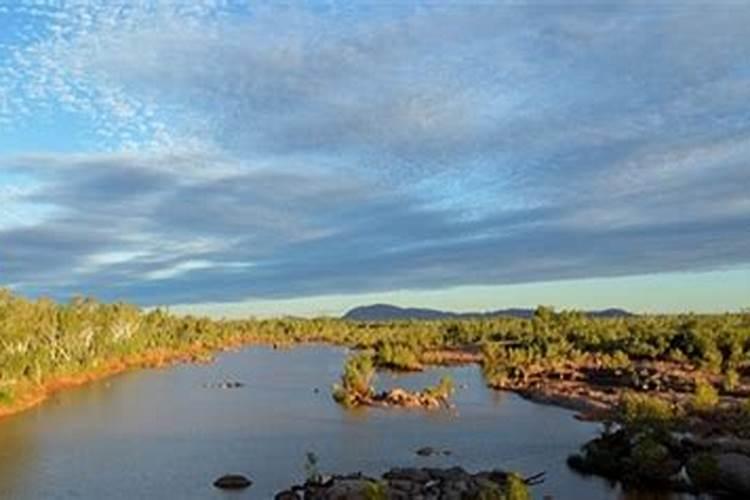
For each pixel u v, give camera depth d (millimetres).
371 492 58719
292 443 91938
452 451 86438
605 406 113562
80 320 178625
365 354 170000
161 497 68062
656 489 68625
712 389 109188
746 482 64250
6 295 162000
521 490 57281
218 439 94812
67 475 76312
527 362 159000
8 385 125875
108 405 124938
